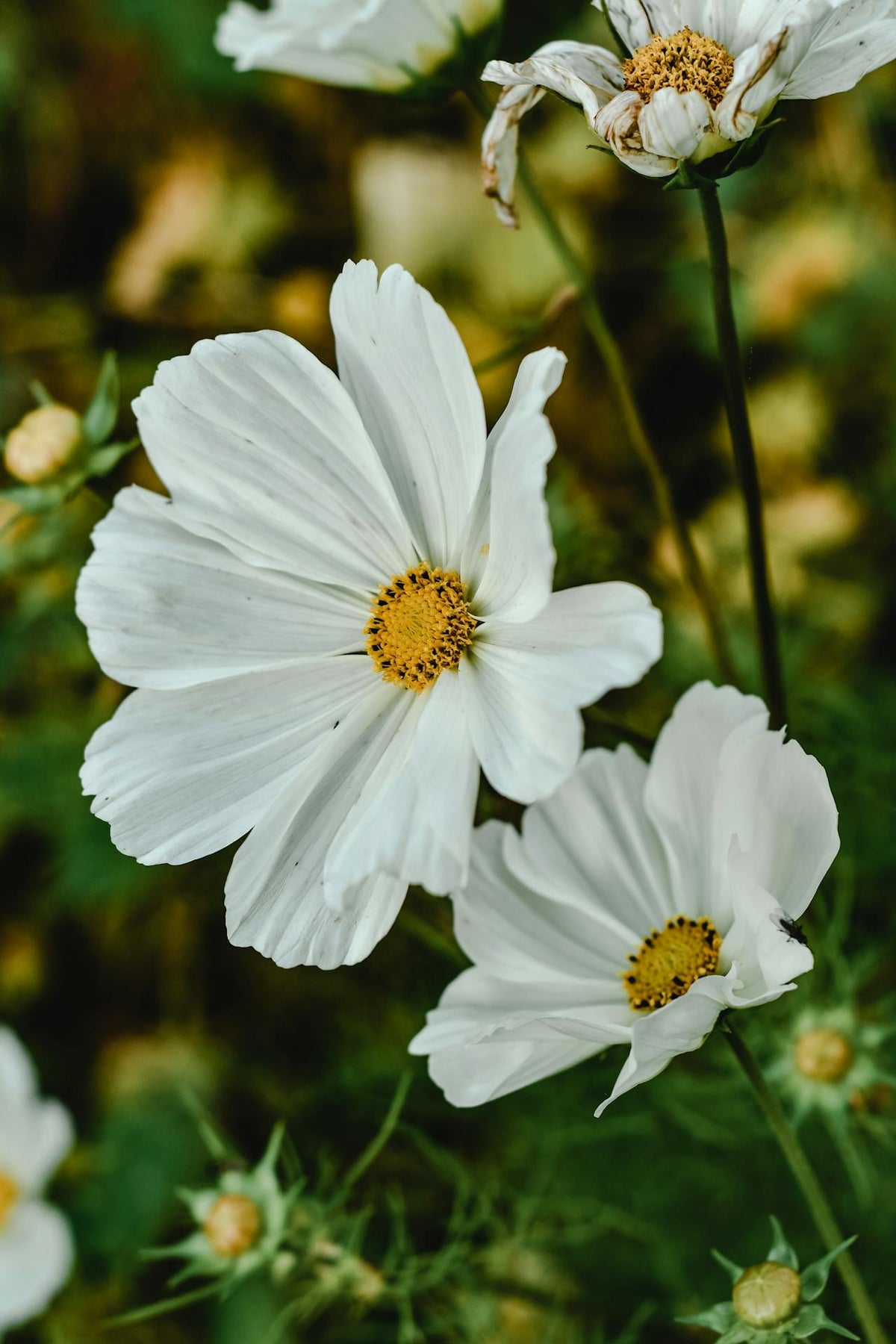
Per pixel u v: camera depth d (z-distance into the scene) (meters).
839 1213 0.46
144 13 0.58
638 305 0.54
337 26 0.37
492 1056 0.33
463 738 0.33
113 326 0.59
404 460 0.34
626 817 0.35
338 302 0.33
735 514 0.51
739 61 0.32
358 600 0.35
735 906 0.33
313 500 0.34
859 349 0.52
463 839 0.32
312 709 0.35
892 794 0.47
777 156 0.55
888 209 0.54
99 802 0.34
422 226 0.57
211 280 0.59
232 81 0.59
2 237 0.61
